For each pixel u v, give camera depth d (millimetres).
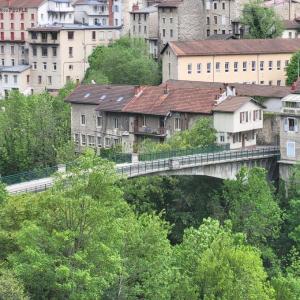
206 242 162125
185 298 149000
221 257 156875
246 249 166125
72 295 132875
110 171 146375
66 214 139875
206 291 153375
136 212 198500
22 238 137625
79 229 139250
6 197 156750
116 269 138000
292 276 178500
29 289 135250
